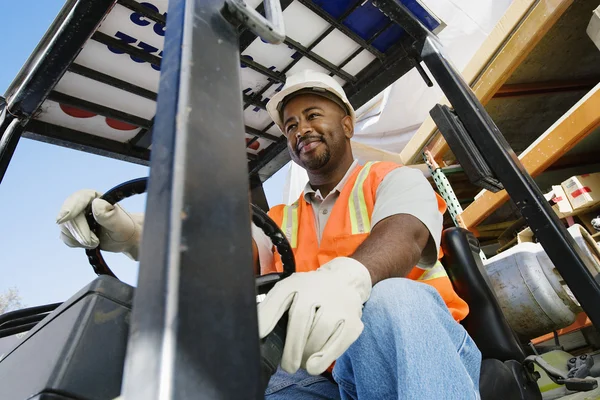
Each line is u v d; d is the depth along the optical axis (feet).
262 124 5.32
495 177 3.83
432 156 9.10
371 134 15.17
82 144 4.68
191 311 0.84
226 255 0.98
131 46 4.13
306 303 1.62
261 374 0.90
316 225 4.30
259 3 4.18
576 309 4.87
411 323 2.03
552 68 7.57
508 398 3.03
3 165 4.01
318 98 4.54
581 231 5.30
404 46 4.58
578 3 6.09
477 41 12.21
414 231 2.93
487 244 10.10
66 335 1.38
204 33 1.33
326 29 4.52
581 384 3.19
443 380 1.93
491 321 3.62
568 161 8.15
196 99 1.15
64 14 3.57
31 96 3.92
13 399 1.32
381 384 2.12
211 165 1.08
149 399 0.73
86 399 1.25
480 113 3.93
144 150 5.23
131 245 3.49
